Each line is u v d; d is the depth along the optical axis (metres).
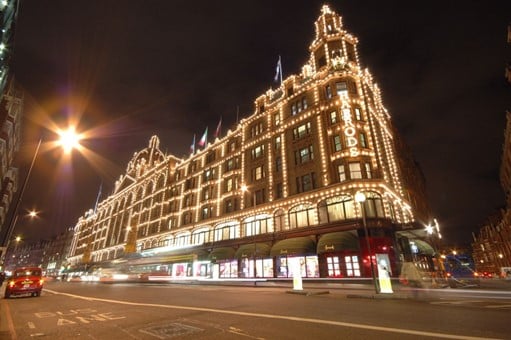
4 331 7.58
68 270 94.12
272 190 34.31
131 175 83.81
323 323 7.42
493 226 80.50
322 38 37.38
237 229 37.22
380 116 36.38
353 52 36.22
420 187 54.06
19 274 19.16
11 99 44.91
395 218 27.98
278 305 11.16
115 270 53.16
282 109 37.94
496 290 16.28
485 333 6.10
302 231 27.94
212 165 47.88
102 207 93.88
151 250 52.94
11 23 37.62
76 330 7.53
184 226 47.91
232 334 6.54
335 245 23.70
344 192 26.58
